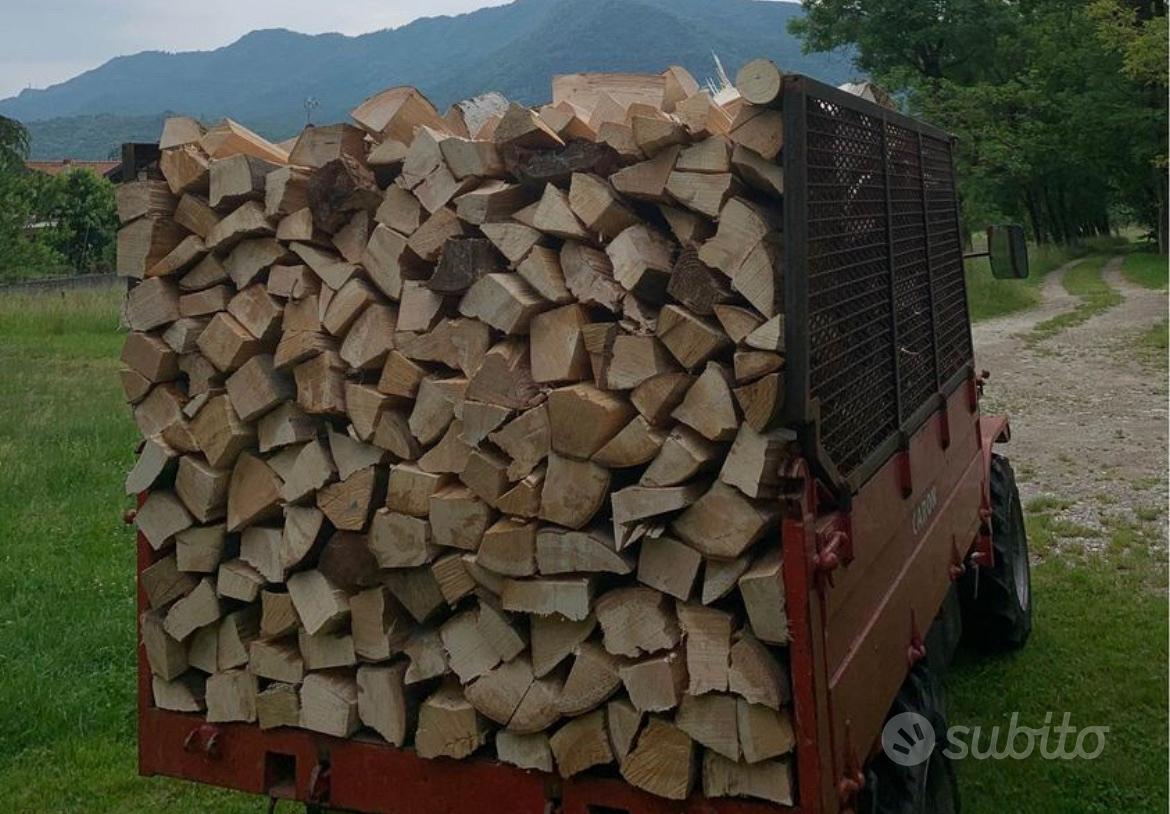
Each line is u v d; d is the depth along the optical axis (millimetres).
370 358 3264
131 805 4734
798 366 2701
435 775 3240
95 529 8430
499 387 3072
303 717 3367
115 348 18641
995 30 31328
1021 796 4594
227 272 3500
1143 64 22359
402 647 3303
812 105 2855
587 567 2975
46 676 5777
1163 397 12625
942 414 4434
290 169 3338
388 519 3250
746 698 2789
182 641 3584
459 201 3162
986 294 23609
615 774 3078
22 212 34781
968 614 5840
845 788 2883
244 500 3461
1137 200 40438
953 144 5160
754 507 2779
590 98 3635
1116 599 6660
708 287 2840
